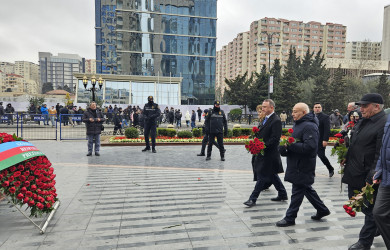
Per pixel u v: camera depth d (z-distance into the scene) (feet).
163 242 10.92
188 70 164.14
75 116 50.39
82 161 28.73
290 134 12.98
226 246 10.62
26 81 637.71
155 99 140.15
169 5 161.99
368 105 10.64
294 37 403.54
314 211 14.57
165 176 22.40
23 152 12.18
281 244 10.82
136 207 14.97
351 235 11.69
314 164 12.32
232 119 117.50
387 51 383.65
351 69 226.58
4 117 51.34
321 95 130.21
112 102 134.92
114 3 164.04
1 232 11.75
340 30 418.92
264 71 129.70
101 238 11.23
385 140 9.07
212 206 15.24
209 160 30.27
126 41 157.99
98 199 16.29
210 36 166.61
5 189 11.44
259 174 15.01
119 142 42.57
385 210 8.91
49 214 13.11
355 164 11.07
